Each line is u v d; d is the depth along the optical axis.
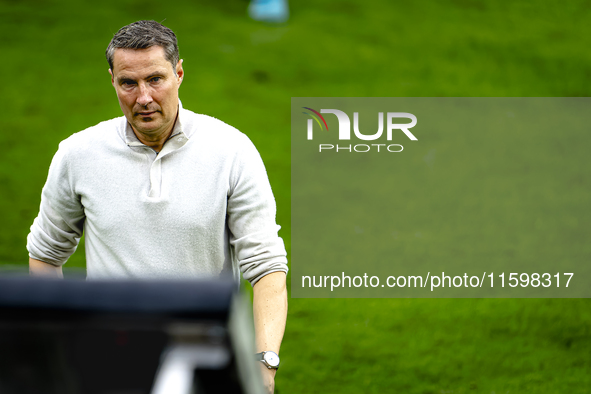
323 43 46.50
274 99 37.66
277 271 7.69
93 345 3.60
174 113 7.40
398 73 42.25
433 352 17.16
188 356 3.45
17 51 41.41
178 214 7.52
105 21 47.31
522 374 15.88
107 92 36.59
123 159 7.58
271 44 45.84
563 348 17.22
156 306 3.54
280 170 29.28
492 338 17.83
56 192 7.84
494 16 52.97
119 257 7.63
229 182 7.64
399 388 15.33
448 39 48.12
